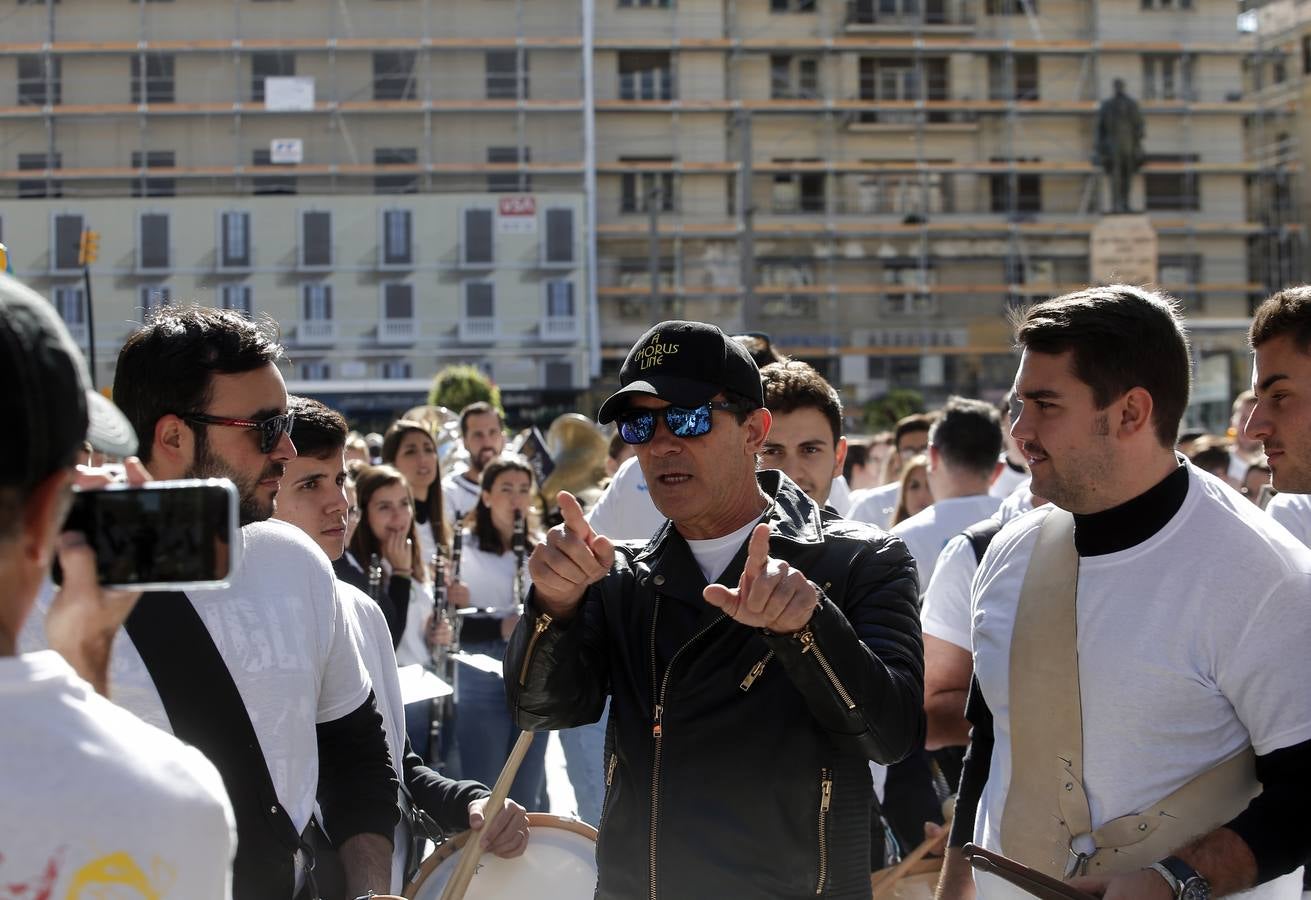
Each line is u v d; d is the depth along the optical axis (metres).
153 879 1.15
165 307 2.73
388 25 50.28
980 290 51.91
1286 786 2.15
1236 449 9.68
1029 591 2.41
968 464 4.99
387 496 5.24
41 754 1.14
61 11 49.47
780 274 51.94
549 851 3.07
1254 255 52.94
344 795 2.69
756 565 2.10
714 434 2.47
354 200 48.53
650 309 50.97
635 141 51.50
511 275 48.81
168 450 2.57
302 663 2.49
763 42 51.50
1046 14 53.47
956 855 2.63
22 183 49.03
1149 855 2.21
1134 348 2.29
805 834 2.35
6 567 1.11
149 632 2.33
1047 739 2.33
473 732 5.61
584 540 2.23
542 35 50.38
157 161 49.34
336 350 48.38
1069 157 52.78
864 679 2.21
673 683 2.42
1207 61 53.19
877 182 52.41
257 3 49.94
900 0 52.69
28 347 1.08
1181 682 2.22
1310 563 2.27
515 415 47.34
